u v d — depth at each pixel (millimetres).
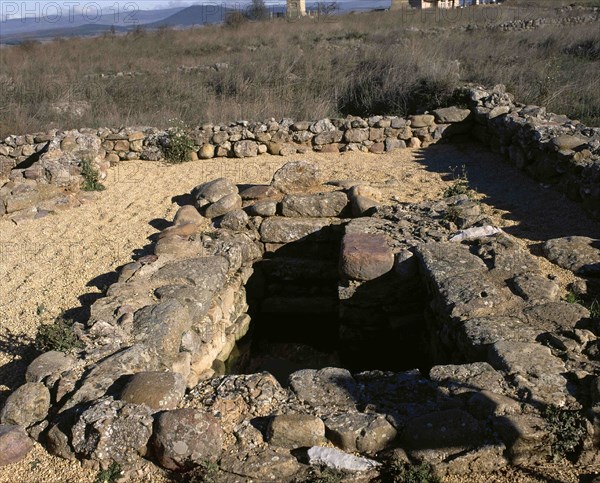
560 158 7227
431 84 11398
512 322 4316
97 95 14539
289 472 3262
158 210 7758
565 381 3652
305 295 6836
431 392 3686
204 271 5457
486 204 7113
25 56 20578
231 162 9727
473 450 3254
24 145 9883
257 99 13117
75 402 3738
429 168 8805
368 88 12625
